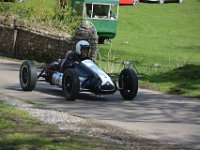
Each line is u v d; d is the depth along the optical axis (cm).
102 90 1748
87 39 2998
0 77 2306
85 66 1791
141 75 2462
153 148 1131
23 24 3331
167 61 3397
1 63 2953
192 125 1443
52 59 3144
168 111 1659
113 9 4522
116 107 1684
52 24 3281
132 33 5088
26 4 3675
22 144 1077
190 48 4344
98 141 1149
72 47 3019
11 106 1509
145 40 4688
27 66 1908
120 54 3700
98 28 4453
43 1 3759
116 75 2083
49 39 3161
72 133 1213
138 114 1580
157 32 5219
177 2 6738
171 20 5806
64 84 1773
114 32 4484
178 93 2100
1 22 3478
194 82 2272
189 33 5266
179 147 1172
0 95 1766
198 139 1271
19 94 1852
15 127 1231
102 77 1762
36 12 3481
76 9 4559
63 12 3444
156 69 2752
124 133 1285
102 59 3216
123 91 1850
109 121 1447
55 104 1678
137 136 1263
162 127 1399
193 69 2481
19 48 3362
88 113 1551
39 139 1124
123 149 1091
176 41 4738
